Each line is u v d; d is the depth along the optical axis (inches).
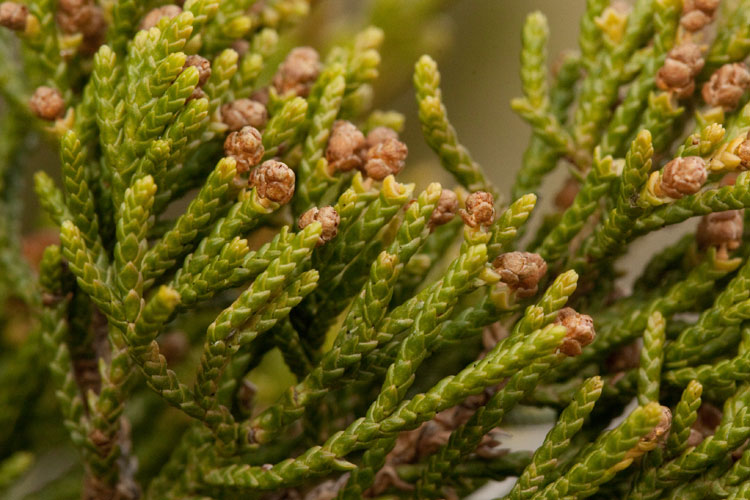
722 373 6.3
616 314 6.7
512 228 6.1
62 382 6.6
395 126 6.8
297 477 6.2
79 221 6.3
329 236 6.1
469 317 6.3
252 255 6.1
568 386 6.6
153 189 6.1
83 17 6.7
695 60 6.5
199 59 6.3
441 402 6.1
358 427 6.1
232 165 6.1
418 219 6.1
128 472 6.8
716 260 6.5
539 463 6.2
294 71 6.6
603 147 6.7
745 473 6.2
